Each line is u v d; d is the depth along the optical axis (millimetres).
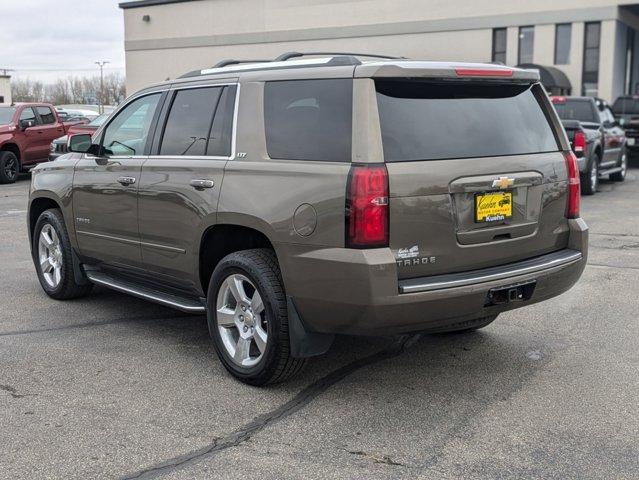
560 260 4352
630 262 7598
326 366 4680
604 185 15508
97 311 6027
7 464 3385
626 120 19297
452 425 3785
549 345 5043
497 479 3221
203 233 4480
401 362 4738
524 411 3949
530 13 29250
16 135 17453
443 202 3826
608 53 28172
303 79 4094
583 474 3254
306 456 3455
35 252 6508
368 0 32844
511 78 4262
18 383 4402
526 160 4215
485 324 4719
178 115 4906
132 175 5082
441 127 3957
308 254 3838
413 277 3793
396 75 3797
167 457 3453
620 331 5328
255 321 4250
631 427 3734
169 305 4957
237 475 3271
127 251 5270
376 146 3697
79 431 3738
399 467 3336
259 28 36219
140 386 4363
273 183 4043
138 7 39812
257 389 4312
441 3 31109
